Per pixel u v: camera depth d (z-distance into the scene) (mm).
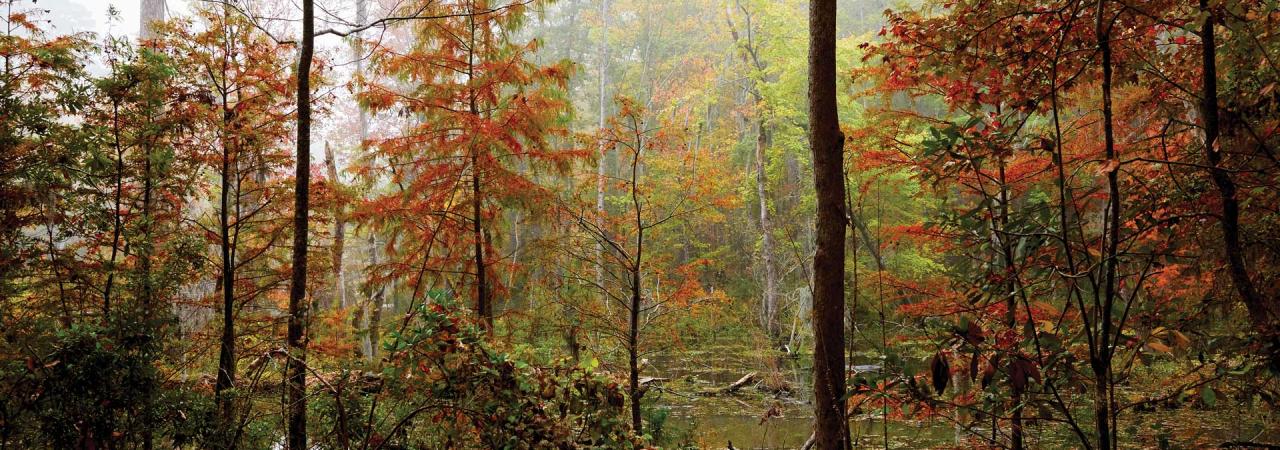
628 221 9758
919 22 4914
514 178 9797
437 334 4191
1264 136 3945
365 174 10062
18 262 6801
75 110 6941
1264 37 3945
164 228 8031
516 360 4410
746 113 24406
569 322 9008
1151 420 6852
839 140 4379
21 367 4434
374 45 9641
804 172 25797
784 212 26500
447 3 10062
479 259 9750
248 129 8102
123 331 4871
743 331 19828
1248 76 3973
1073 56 4285
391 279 10188
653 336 9055
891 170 7207
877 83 6941
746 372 15750
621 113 9578
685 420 11758
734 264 25953
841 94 20484
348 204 9500
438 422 4422
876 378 3820
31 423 4449
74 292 7262
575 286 9516
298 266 6957
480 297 9617
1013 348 3453
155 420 4957
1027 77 4188
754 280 23469
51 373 4461
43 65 6762
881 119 7164
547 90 10250
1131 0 3859
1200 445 4758
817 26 4402
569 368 4465
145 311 5488
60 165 6613
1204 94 3963
